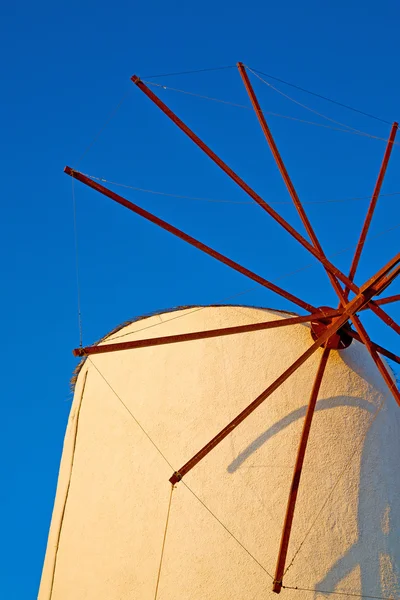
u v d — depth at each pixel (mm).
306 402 12055
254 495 11492
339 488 11688
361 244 12461
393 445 12336
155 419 12148
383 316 11297
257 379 12125
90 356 13219
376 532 11625
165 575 11250
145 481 11828
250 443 11758
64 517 12406
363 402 12297
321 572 11211
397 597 11383
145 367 12570
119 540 11664
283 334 12414
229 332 11180
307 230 12266
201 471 11664
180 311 12773
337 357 12375
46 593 12141
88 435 12648
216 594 11039
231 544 11273
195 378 12219
